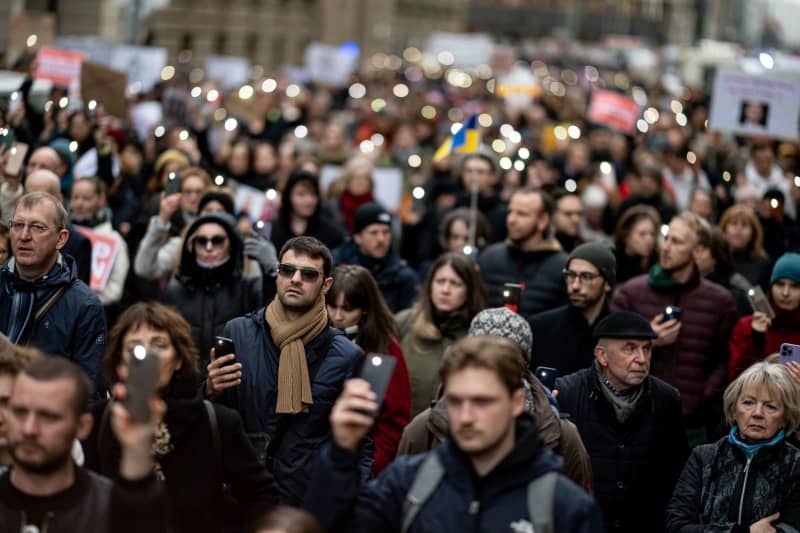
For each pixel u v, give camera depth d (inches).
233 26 3213.6
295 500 449.7
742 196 916.0
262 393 453.7
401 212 1023.6
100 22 2062.0
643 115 1585.9
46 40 1176.8
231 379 427.8
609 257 575.2
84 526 320.5
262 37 3348.9
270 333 459.5
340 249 707.4
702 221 682.8
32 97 922.1
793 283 588.4
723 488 447.2
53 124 839.1
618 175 1171.3
